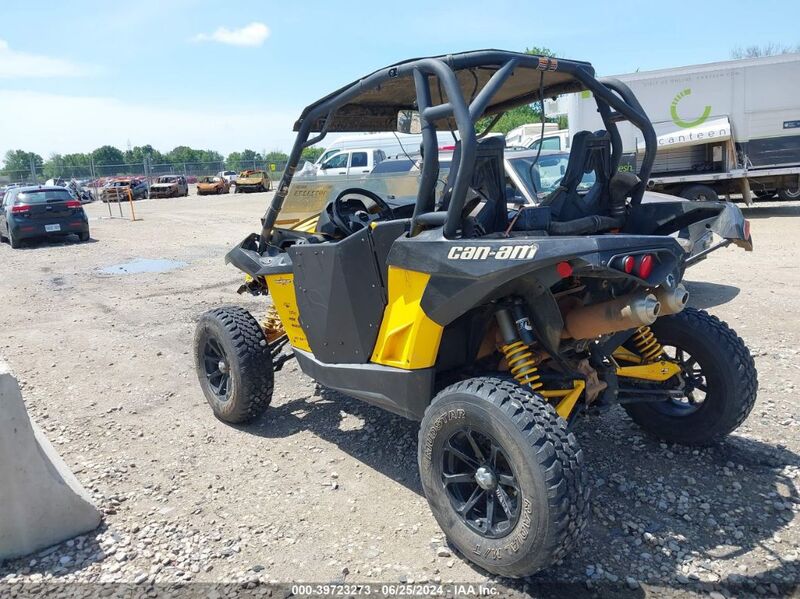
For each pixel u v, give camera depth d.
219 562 3.28
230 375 4.79
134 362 6.62
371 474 4.12
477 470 3.00
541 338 3.19
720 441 4.20
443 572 3.12
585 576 3.03
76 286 10.90
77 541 3.49
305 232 4.62
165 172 52.38
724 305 7.41
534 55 3.38
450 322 3.20
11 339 7.67
